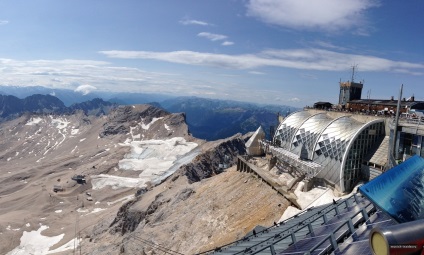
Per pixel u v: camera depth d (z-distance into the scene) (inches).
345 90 4357.8
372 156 2453.2
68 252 5329.7
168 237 3334.2
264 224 2470.5
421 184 850.8
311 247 840.3
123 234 5049.2
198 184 4360.2
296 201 2536.9
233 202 3120.1
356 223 911.0
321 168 2682.1
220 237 2645.2
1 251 6299.2
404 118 2174.0
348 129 2667.3
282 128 3882.9
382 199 827.4
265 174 3255.4
